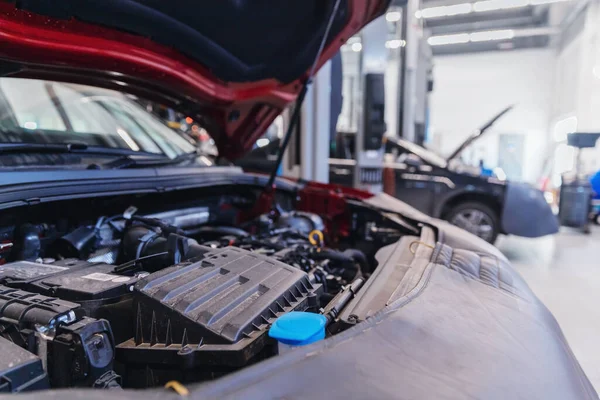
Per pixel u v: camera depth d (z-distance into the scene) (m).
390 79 11.74
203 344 0.82
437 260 1.41
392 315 0.90
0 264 1.21
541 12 11.51
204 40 1.56
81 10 1.24
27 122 2.06
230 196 2.36
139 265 1.16
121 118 2.47
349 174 5.16
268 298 0.95
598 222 7.08
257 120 2.19
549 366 0.88
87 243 1.35
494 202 4.54
